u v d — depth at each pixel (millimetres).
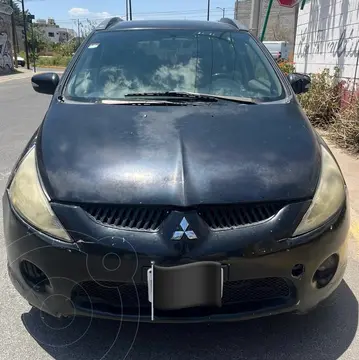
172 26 3879
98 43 3705
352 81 7594
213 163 2369
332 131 7246
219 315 2203
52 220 2225
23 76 30406
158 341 2535
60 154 2480
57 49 65562
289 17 36688
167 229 2127
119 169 2330
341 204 2434
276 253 2162
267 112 2963
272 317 2727
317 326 2660
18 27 64812
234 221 2184
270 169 2363
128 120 2795
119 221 2178
